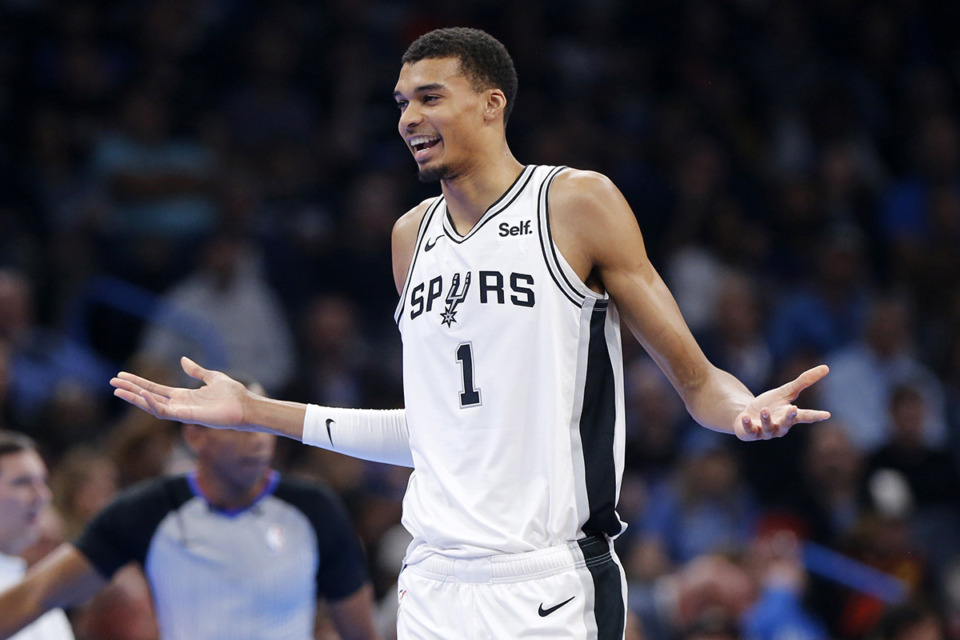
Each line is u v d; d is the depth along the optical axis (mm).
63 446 27453
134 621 18984
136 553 17312
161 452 23688
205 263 34125
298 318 35812
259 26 42094
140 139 37625
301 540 17844
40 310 33750
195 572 17422
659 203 41438
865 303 39938
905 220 45250
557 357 11648
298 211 38469
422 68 12078
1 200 36219
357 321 36500
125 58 41125
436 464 11852
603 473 11828
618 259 11891
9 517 17422
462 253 12023
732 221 40812
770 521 31219
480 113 12125
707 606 24141
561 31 47250
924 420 33781
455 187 12258
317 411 13180
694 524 29969
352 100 41969
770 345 38781
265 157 39438
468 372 11758
